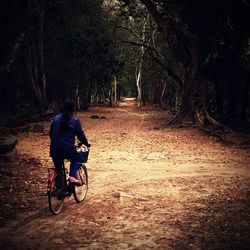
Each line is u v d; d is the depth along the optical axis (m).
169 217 7.18
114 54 57.47
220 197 8.59
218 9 23.45
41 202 8.04
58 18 42.53
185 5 23.20
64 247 5.77
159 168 12.09
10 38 17.52
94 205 7.97
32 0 17.69
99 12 51.22
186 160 13.55
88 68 51.00
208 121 24.38
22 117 30.94
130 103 83.44
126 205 7.97
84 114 43.84
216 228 6.58
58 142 7.39
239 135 22.38
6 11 19.12
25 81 39.00
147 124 29.11
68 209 7.67
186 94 25.14
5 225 6.68
